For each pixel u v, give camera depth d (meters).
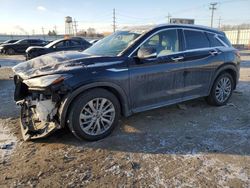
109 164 2.99
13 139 3.66
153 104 4.12
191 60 4.45
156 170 2.87
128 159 3.11
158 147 3.41
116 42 4.18
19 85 3.91
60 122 3.30
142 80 3.86
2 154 3.22
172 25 4.39
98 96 3.48
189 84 4.53
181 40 4.41
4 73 10.06
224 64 5.00
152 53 3.64
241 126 4.16
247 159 3.11
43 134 3.43
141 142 3.55
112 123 3.72
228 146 3.44
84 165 2.97
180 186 2.59
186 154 3.22
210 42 4.92
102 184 2.62
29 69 3.57
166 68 4.10
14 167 2.92
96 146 3.44
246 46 36.53
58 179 2.70
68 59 3.61
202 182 2.65
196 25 4.84
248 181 2.66
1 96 6.12
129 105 3.84
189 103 5.39
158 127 4.09
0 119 4.48
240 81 8.01
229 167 2.93
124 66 3.66
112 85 3.55
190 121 4.37
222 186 2.58
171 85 4.26
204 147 3.41
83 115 3.42
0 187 2.56
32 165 2.96
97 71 3.42
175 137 3.72
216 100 5.12
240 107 5.19
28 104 3.78
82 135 3.46
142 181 2.67
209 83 4.89
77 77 3.26
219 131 3.95
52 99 3.20
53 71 3.27
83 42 13.41
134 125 4.16
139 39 3.93
